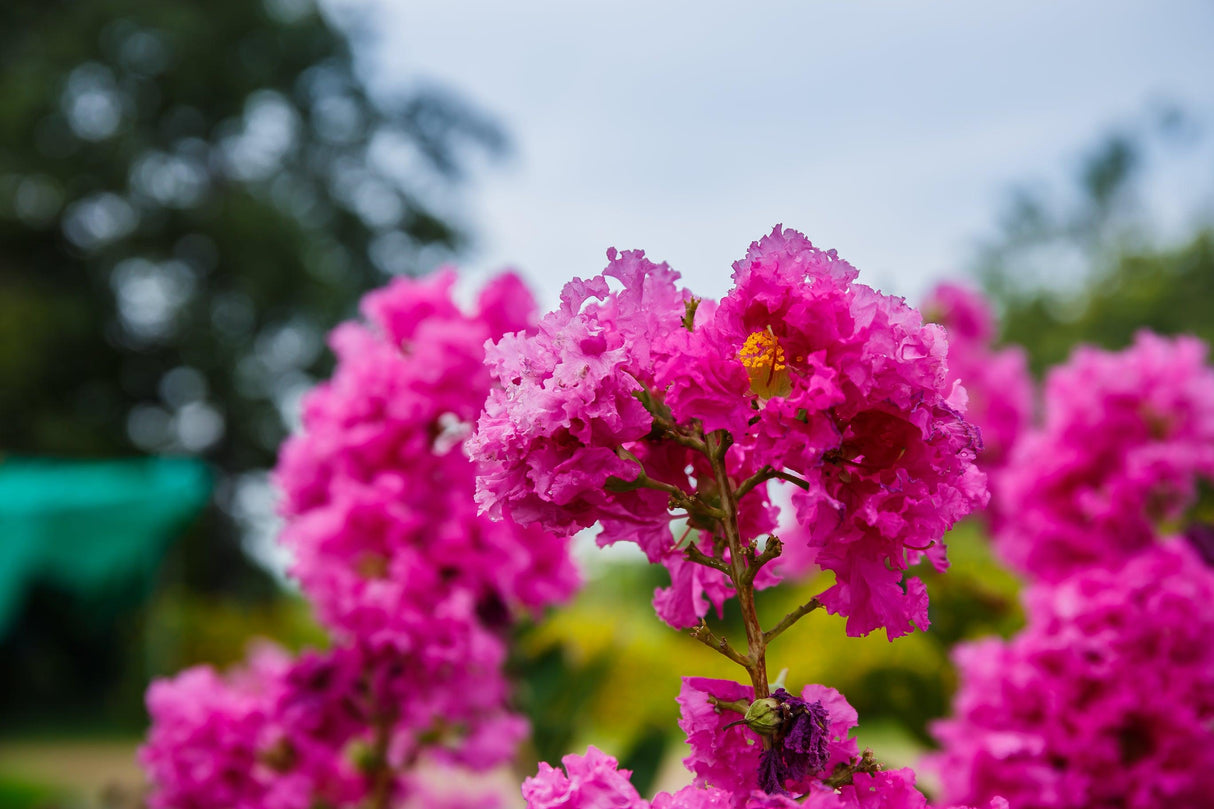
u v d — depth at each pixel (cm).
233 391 2733
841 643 446
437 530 294
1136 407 370
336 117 3209
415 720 296
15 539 912
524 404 120
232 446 2783
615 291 128
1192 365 366
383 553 298
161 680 325
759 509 150
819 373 119
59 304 2509
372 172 3241
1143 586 306
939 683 409
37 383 2469
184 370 2742
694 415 123
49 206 2605
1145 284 3803
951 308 598
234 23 2883
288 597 2845
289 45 2980
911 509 121
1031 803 288
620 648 420
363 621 291
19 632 1989
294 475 319
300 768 305
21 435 2366
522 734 321
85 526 950
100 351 2684
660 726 301
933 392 121
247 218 2641
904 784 132
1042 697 296
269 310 2755
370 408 302
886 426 122
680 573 145
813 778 129
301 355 2806
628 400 123
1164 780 283
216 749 308
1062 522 371
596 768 130
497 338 315
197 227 2681
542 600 321
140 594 1034
